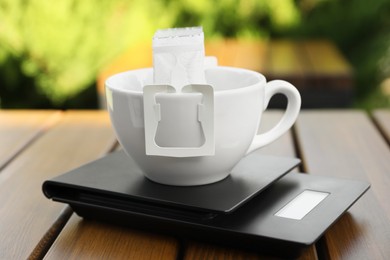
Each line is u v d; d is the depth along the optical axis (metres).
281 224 0.67
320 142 0.95
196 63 0.70
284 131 0.76
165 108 0.68
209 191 0.70
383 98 2.90
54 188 0.73
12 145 0.96
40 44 2.85
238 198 0.69
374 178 0.81
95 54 2.88
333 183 0.76
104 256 0.66
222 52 2.37
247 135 0.71
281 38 2.98
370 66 2.92
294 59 2.17
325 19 2.94
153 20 2.89
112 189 0.70
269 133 0.76
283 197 0.72
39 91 2.90
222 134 0.70
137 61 2.03
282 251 0.65
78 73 2.88
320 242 0.69
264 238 0.65
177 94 0.68
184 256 0.66
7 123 1.06
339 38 2.95
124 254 0.67
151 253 0.67
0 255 0.67
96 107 2.93
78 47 2.87
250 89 0.70
